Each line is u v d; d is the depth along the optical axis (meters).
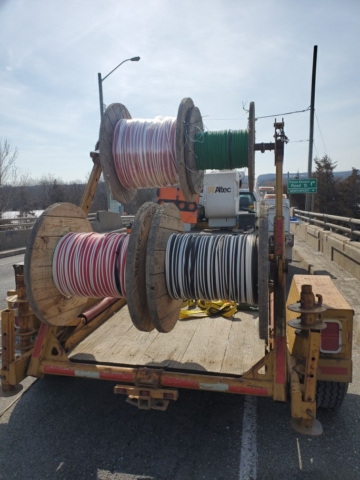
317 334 2.68
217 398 3.64
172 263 3.19
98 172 4.43
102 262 3.28
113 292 3.36
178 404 3.55
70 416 3.37
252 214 11.10
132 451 2.89
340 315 3.05
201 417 3.34
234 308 4.57
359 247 8.13
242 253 3.14
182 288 3.22
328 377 3.07
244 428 3.17
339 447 2.91
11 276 10.34
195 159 4.00
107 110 4.22
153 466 2.72
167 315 3.31
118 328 4.27
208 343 3.75
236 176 10.93
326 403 3.19
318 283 4.06
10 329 3.24
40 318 3.26
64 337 3.78
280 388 2.82
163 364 3.31
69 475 2.65
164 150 4.07
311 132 21.44
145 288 3.16
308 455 2.83
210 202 10.96
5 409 3.49
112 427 3.20
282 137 3.10
